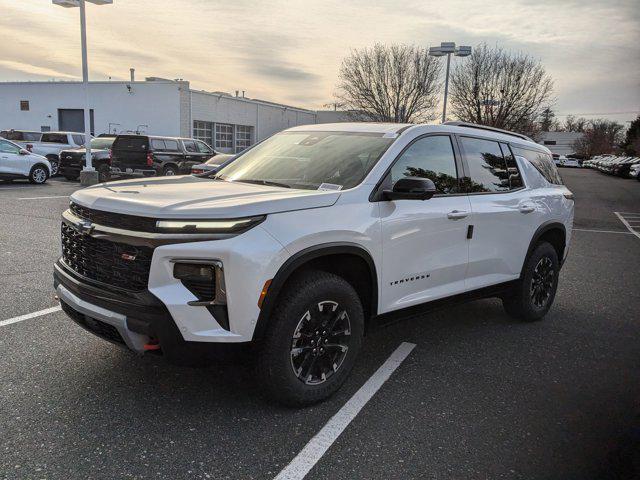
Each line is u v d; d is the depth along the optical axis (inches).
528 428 126.8
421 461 111.9
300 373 127.3
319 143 166.2
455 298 169.9
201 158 794.2
